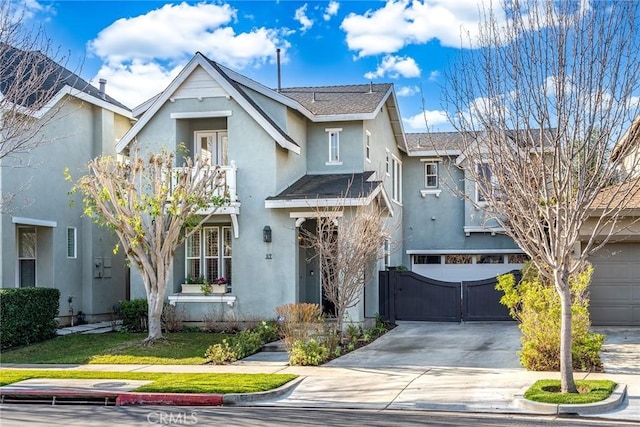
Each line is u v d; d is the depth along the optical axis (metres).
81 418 10.99
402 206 30.22
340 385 13.26
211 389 12.60
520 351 15.14
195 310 21.67
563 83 10.89
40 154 22.00
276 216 21.39
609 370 13.86
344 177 23.69
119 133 26.39
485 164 13.64
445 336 19.67
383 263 25.19
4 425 10.41
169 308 21.47
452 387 12.75
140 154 22.30
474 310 23.08
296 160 23.64
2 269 20.34
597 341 14.09
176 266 22.19
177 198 18.30
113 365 16.09
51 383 13.66
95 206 18.89
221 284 21.89
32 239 22.77
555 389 12.29
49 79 22.14
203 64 21.86
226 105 21.95
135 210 18.19
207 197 19.00
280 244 21.33
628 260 19.62
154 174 18.91
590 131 10.84
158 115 22.36
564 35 11.00
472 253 29.45
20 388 13.16
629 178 12.41
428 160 30.17
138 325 21.59
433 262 30.11
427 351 17.14
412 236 30.03
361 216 18.11
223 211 21.30
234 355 16.44
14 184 20.75
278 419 10.70
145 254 18.64
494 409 11.21
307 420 10.59
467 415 10.91
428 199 30.02
